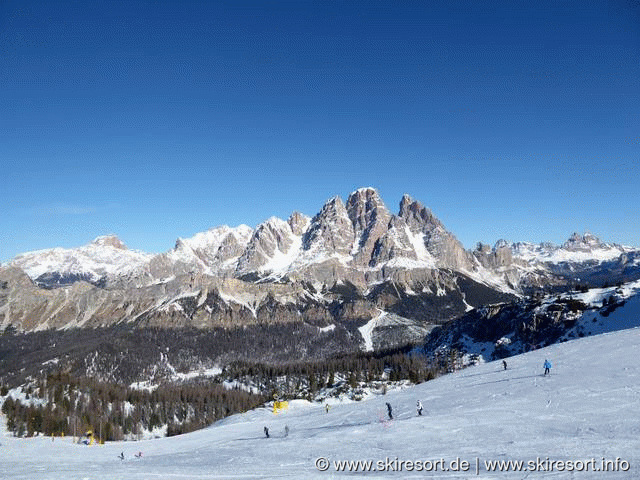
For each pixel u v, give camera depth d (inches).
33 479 1627.7
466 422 1982.0
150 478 1545.3
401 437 1904.5
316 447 1988.2
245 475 1541.6
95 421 7534.5
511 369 3080.7
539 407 2048.5
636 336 3250.5
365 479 1339.8
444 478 1286.9
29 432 6993.1
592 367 2635.3
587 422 1737.2
